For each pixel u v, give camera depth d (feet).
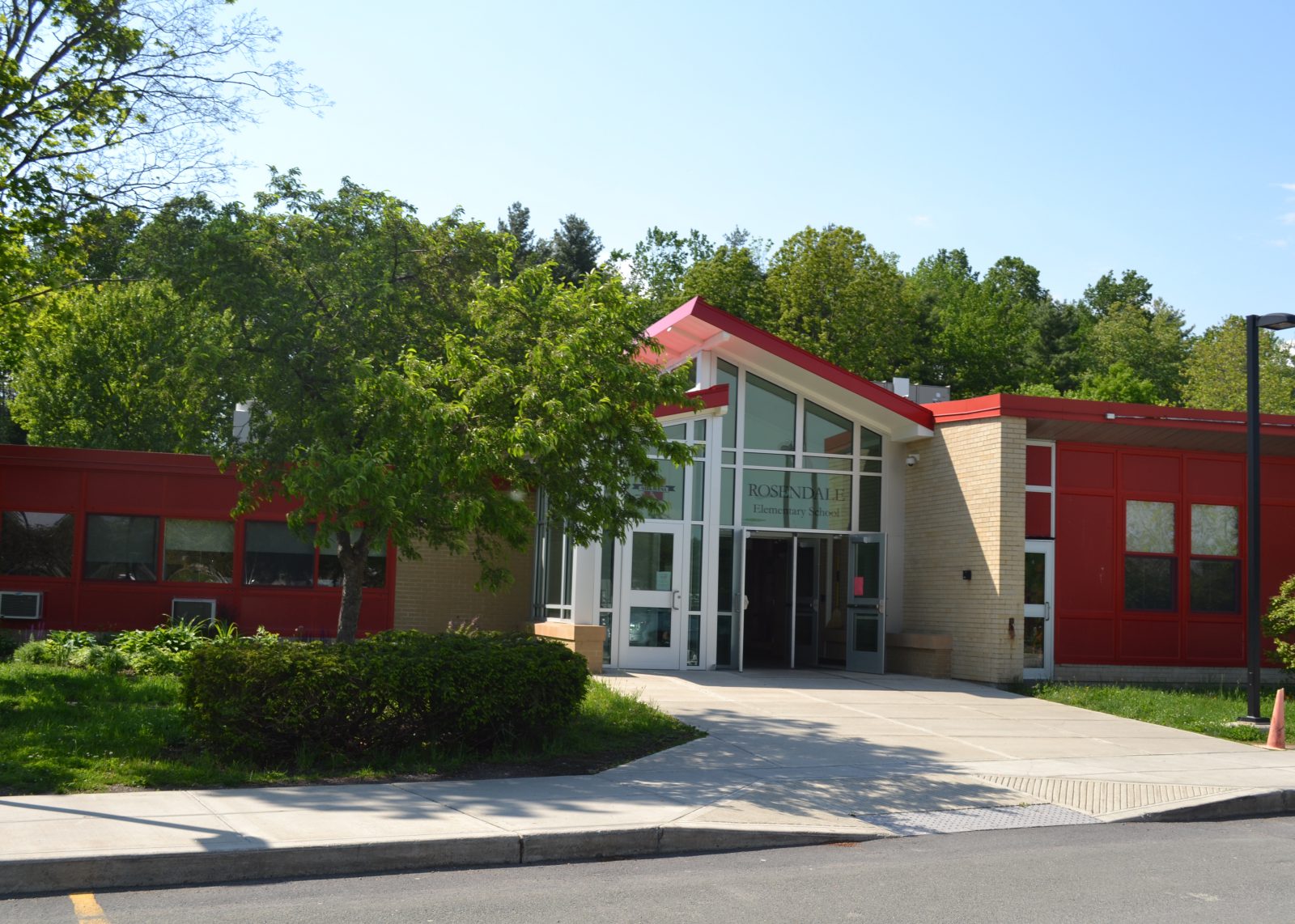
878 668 70.33
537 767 36.83
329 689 35.09
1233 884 26.53
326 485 39.14
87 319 119.65
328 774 34.09
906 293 188.24
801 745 43.14
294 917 21.65
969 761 41.96
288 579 74.18
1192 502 72.08
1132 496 71.10
